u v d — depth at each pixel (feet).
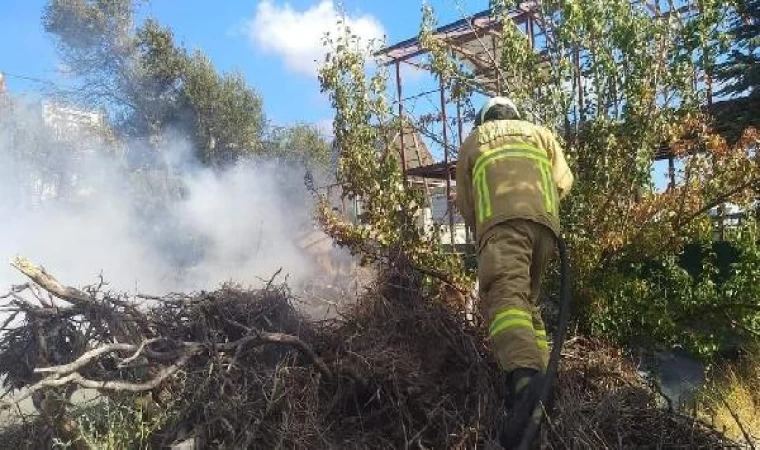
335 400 10.85
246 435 9.59
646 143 14.69
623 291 15.03
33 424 10.34
